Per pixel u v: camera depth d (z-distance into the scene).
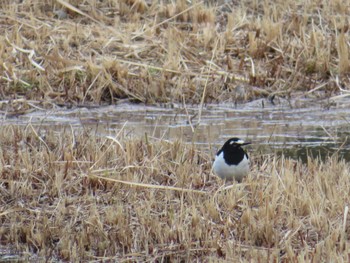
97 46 18.67
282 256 10.05
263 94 17.70
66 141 13.52
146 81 17.61
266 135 15.28
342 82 18.22
